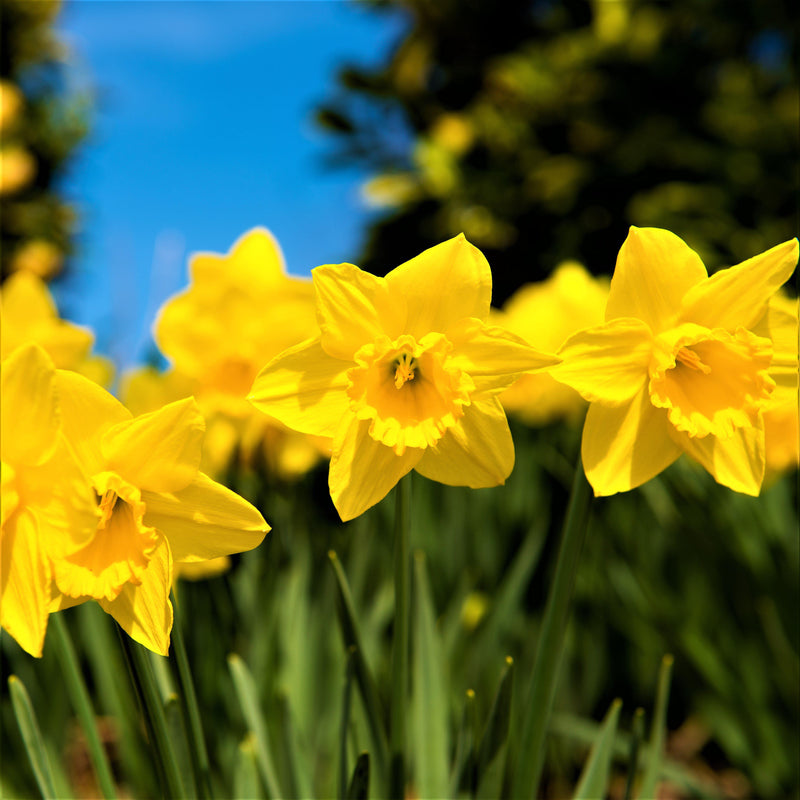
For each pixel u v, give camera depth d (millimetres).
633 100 3547
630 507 1157
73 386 553
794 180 3201
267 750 690
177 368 776
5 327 709
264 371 577
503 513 1163
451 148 3773
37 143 4652
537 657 621
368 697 668
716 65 3588
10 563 549
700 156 3330
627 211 3422
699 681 985
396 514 611
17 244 4312
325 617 860
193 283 780
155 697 583
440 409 585
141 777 810
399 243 3891
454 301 580
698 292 589
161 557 562
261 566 894
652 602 985
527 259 3668
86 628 816
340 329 577
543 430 1287
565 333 1112
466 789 653
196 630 825
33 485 548
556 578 615
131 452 558
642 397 592
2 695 855
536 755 620
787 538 966
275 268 788
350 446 581
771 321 594
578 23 4012
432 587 1058
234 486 889
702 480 1010
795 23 3428
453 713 871
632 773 676
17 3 4828
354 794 629
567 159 3592
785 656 914
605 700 1164
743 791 1084
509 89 3805
